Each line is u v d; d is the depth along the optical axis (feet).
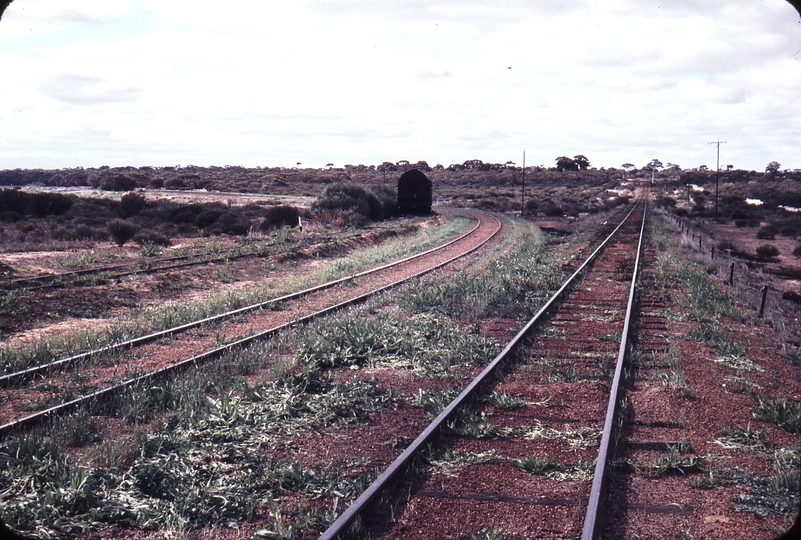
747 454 24.44
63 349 39.09
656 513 19.63
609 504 19.99
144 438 24.31
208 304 54.85
